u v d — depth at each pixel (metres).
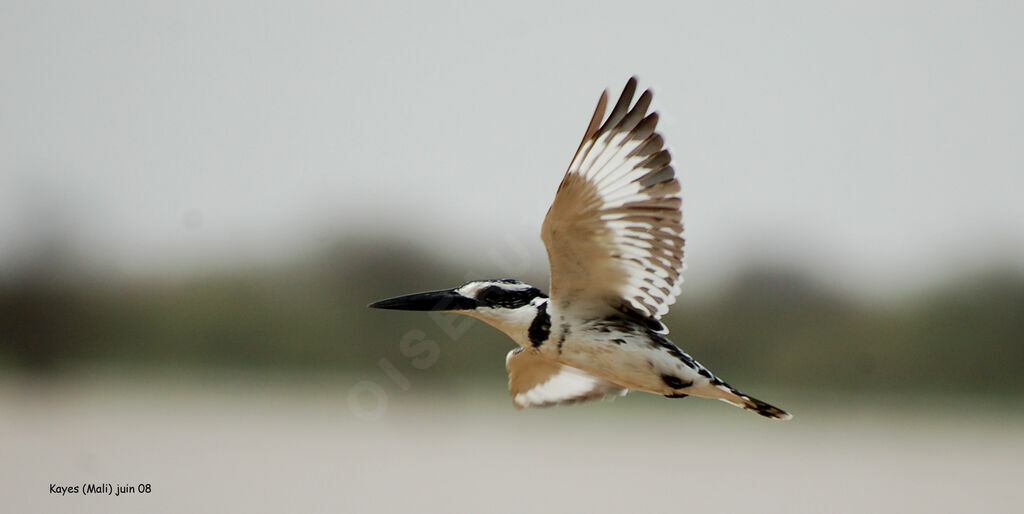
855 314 25.42
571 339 9.51
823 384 25.19
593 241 8.93
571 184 8.55
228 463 19.86
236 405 25.55
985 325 25.31
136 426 23.30
